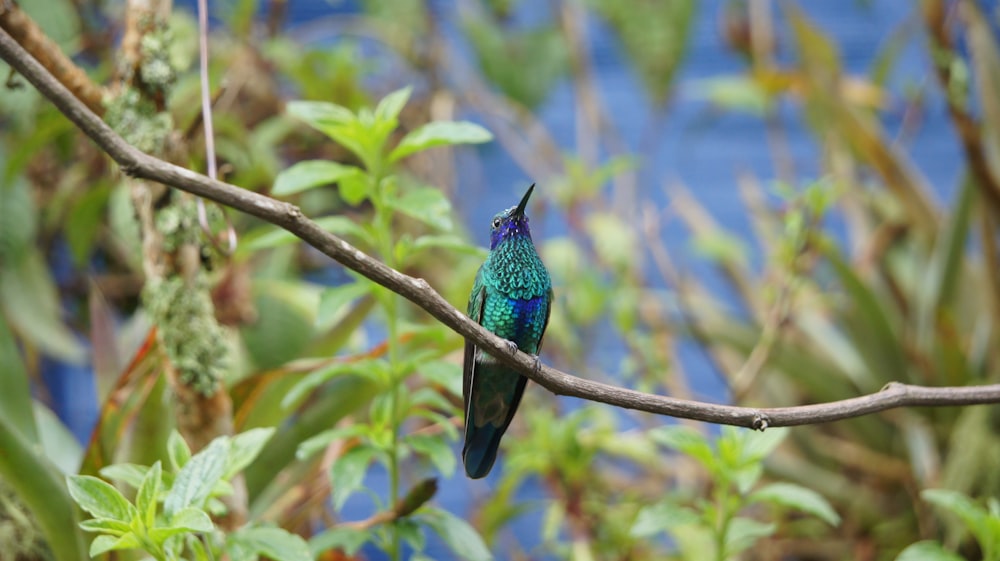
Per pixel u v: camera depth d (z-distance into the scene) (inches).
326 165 225.6
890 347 433.4
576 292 397.7
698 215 500.7
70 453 285.3
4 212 371.2
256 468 265.0
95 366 291.4
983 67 456.1
